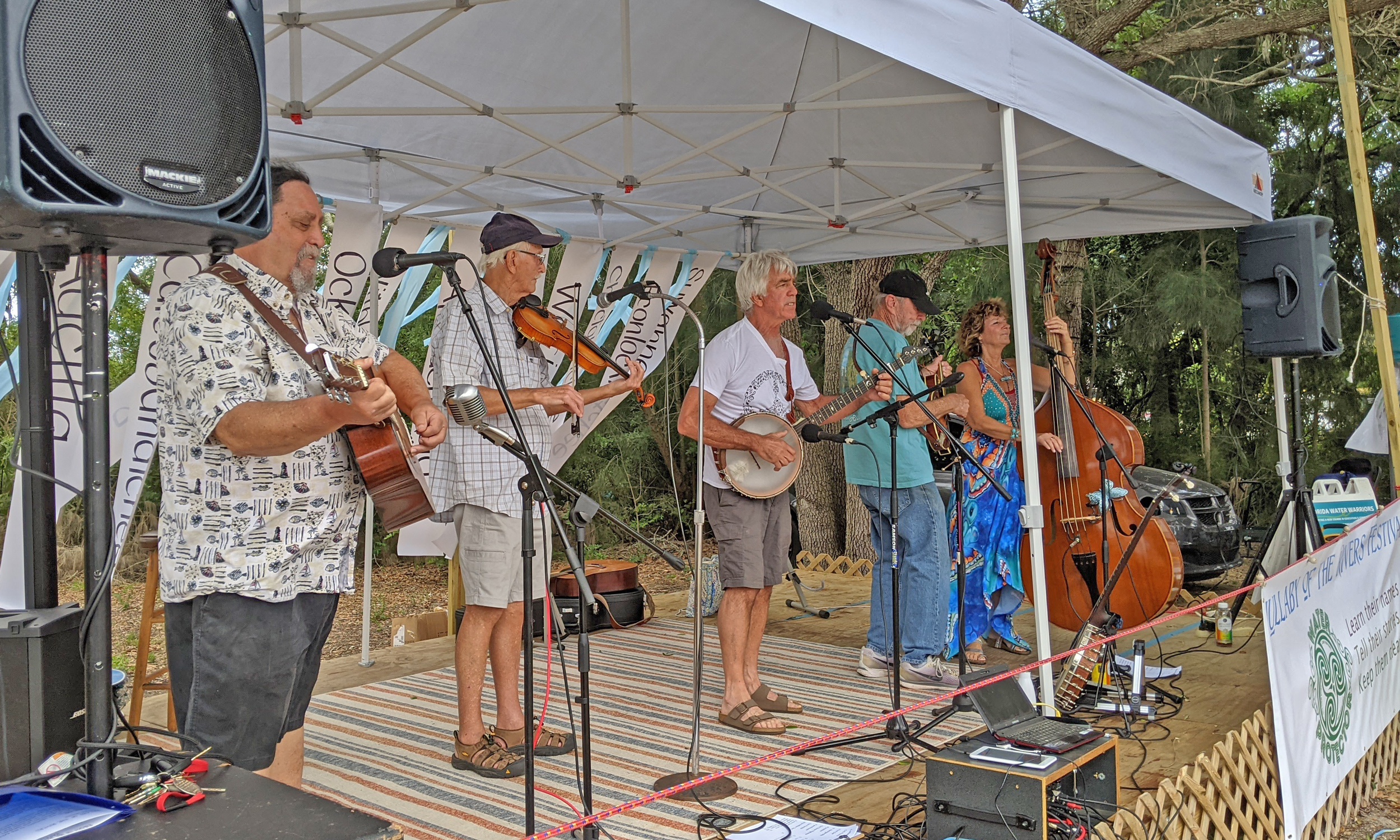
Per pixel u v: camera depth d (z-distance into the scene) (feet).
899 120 17.25
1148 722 13.84
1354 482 21.08
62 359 6.78
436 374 11.34
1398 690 15.25
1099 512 15.61
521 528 10.98
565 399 11.02
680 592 25.54
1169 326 34.63
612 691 15.55
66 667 6.12
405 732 13.46
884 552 16.02
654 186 19.51
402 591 34.94
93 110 4.85
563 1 13.70
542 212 19.69
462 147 16.89
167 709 13.11
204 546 7.30
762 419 13.00
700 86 16.33
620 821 10.27
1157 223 19.40
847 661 17.69
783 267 13.47
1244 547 32.58
